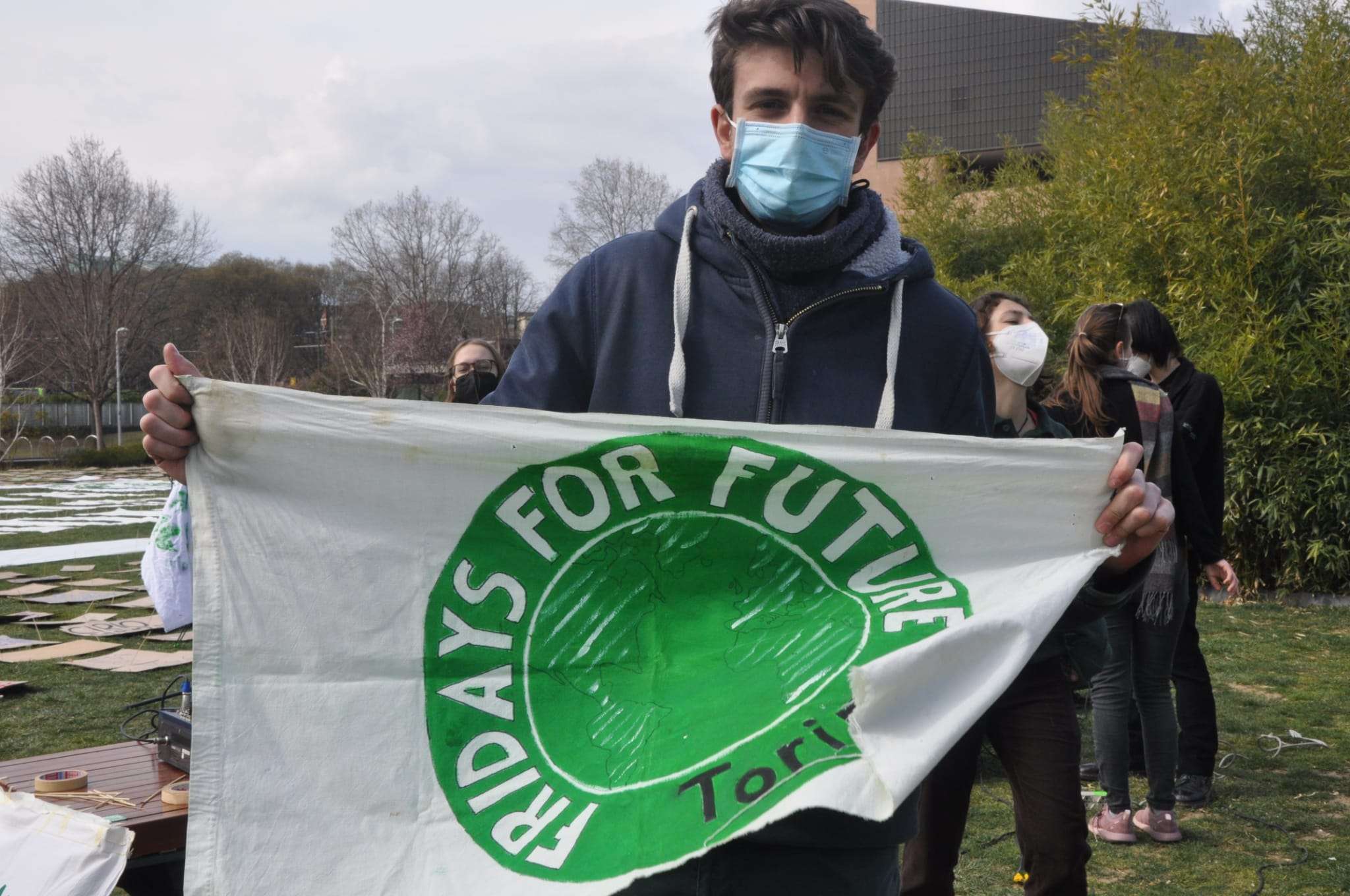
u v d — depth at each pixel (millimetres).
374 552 1842
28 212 50625
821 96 1897
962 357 2029
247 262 74938
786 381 1906
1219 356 9953
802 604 1866
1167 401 4234
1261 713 6246
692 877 1625
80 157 51125
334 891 1660
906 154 17469
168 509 3080
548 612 1846
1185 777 4895
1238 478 9820
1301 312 9922
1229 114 10711
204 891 1658
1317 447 9719
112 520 18844
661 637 1842
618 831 1652
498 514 1871
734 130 1955
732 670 1790
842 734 1646
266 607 1801
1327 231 10008
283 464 1853
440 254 59250
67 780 2902
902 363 1964
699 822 1604
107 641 8422
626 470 1882
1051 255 13383
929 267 2020
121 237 52000
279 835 1695
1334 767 5352
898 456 1902
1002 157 23719
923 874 2979
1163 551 4270
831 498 1899
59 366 52594
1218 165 10375
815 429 1882
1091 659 2951
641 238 2006
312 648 1793
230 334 56500
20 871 2551
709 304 1934
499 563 1858
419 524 1863
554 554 1869
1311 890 3955
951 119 24188
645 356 1925
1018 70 23547
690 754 1694
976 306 3754
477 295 62094
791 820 1619
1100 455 1942
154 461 1855
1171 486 4227
